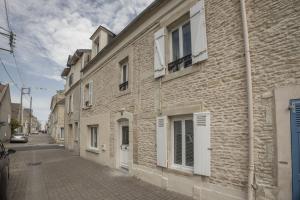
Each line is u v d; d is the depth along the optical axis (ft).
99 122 39.09
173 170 20.81
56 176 28.91
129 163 28.22
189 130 20.07
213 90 17.38
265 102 13.98
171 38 23.13
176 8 21.53
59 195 20.75
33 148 69.21
